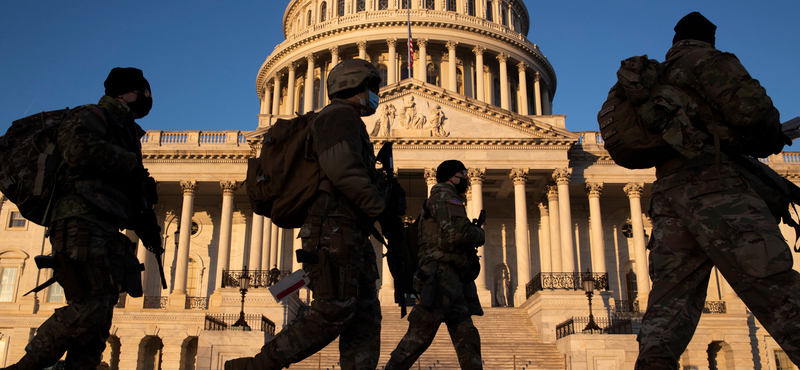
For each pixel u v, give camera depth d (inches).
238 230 2073.1
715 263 185.2
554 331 1507.1
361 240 194.1
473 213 1766.7
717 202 188.4
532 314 1605.6
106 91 258.7
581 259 2052.2
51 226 224.2
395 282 222.7
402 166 1803.6
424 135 1822.1
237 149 1911.9
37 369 215.5
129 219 242.2
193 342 1754.4
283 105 3166.8
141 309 1720.0
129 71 259.4
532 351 1364.4
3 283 1891.0
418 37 2797.7
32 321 1825.8
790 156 2022.6
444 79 2871.6
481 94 2805.1
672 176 203.6
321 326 179.3
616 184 1909.4
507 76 3004.4
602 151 1891.0
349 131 192.1
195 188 1920.5
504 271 2092.8
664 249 199.0
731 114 193.3
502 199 2143.2
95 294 219.8
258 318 1417.3
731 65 195.0
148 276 1978.3
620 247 2085.4
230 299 1540.4
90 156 219.3
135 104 261.6
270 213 203.9
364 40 2807.6
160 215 2090.3
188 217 1884.8
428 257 289.4
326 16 3065.9
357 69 209.9
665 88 201.2
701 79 197.8
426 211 294.7
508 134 1836.9
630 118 207.6
